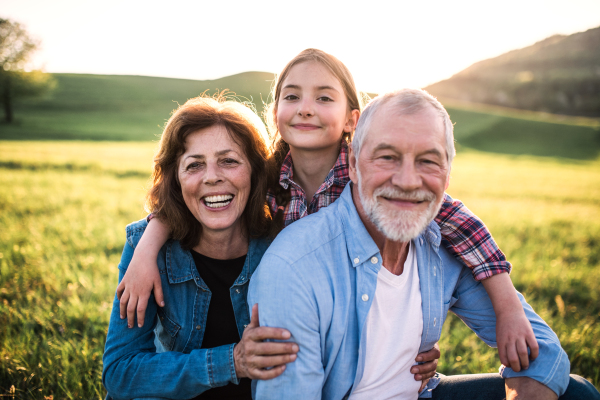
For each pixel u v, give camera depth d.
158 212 2.01
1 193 9.72
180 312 1.97
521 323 1.75
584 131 58.97
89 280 4.27
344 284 1.68
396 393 1.76
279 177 2.47
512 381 1.75
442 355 3.18
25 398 2.50
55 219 7.26
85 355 2.85
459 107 71.50
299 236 1.72
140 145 30.75
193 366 1.69
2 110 48.78
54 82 54.69
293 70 2.57
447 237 1.95
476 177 21.89
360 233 1.72
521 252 6.58
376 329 1.71
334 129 2.50
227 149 1.88
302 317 1.58
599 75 129.25
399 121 1.56
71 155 20.94
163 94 64.75
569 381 1.74
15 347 2.88
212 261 2.02
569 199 15.57
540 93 117.88
